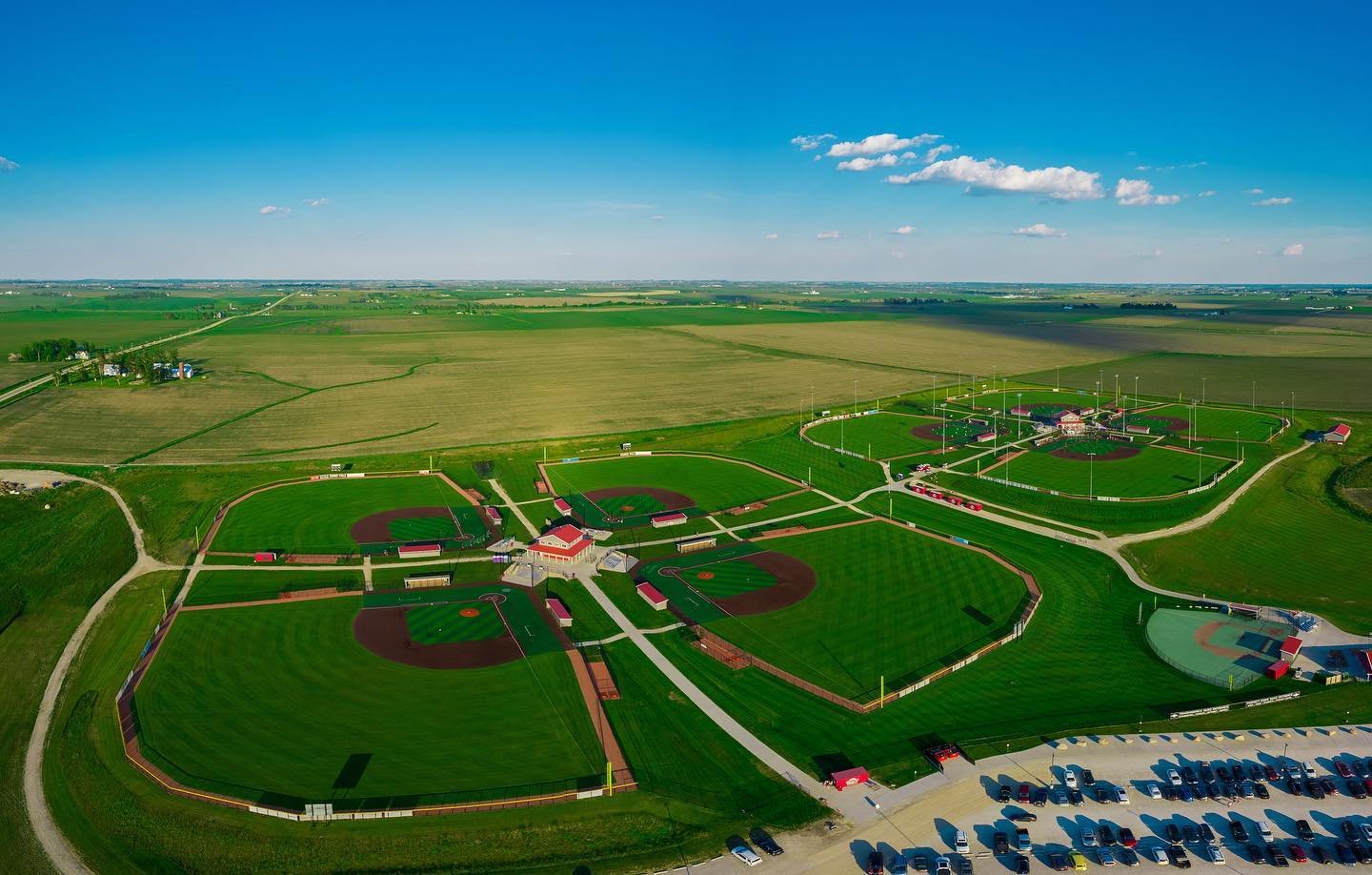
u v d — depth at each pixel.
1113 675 96.06
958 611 112.50
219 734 83.62
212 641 103.44
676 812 72.06
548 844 68.19
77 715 89.38
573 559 128.25
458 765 78.25
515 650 101.44
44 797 76.62
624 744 82.00
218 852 67.69
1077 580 122.75
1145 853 67.75
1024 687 93.25
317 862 66.50
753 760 79.69
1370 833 68.50
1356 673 95.50
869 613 111.88
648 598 114.88
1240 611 112.69
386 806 72.31
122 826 71.31
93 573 126.75
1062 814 72.00
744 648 102.12
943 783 76.12
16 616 115.25
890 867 65.50
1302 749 80.62
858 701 90.00
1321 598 117.00
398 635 105.25
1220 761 78.94
